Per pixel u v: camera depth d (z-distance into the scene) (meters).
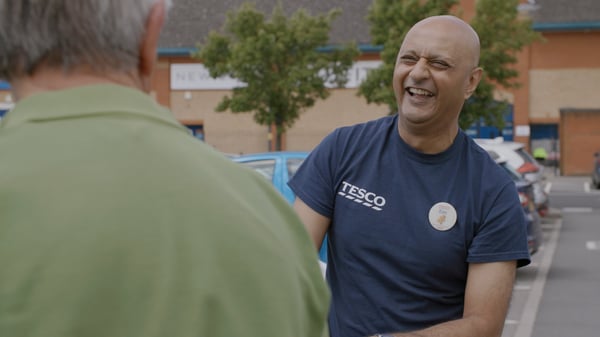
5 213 1.21
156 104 1.41
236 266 1.28
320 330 1.45
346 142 3.12
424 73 2.92
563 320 9.04
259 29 33.06
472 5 40.16
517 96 43.41
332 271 3.10
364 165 3.05
